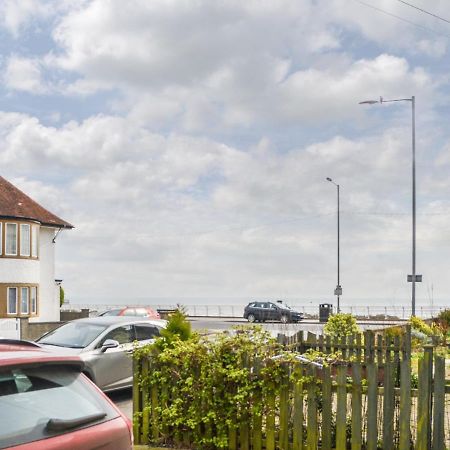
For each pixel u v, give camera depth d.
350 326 16.44
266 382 7.57
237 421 7.74
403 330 19.56
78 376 4.31
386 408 7.20
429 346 7.12
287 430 7.50
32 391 3.91
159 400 8.28
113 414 4.19
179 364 8.17
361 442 7.25
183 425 8.12
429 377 7.12
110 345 11.95
